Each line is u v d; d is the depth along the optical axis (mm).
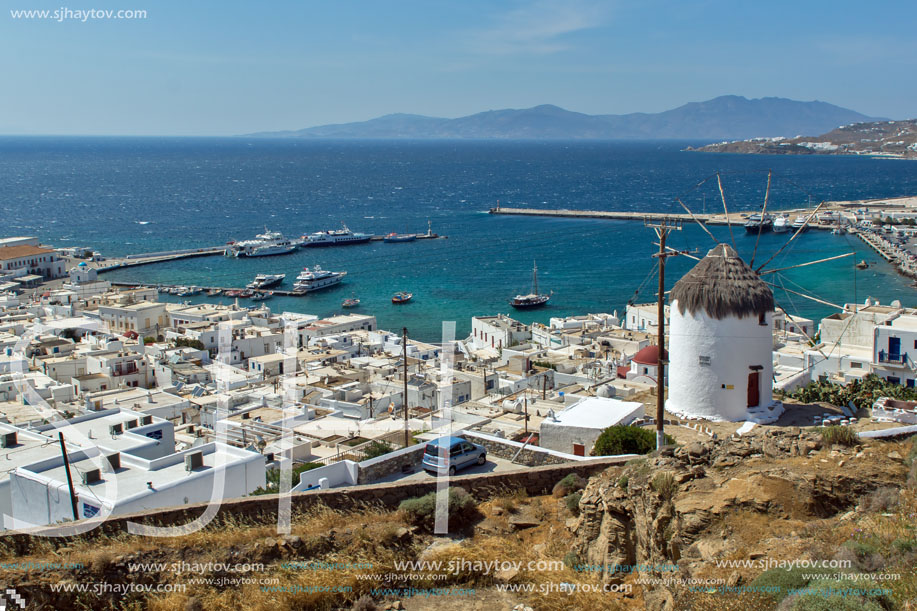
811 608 15844
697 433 39156
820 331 73375
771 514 20859
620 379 74188
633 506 22734
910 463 22750
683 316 43438
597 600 20547
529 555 23469
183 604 20172
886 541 18453
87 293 167875
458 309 195000
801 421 42594
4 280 193375
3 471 33500
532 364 102938
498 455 34375
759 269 47906
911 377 59344
